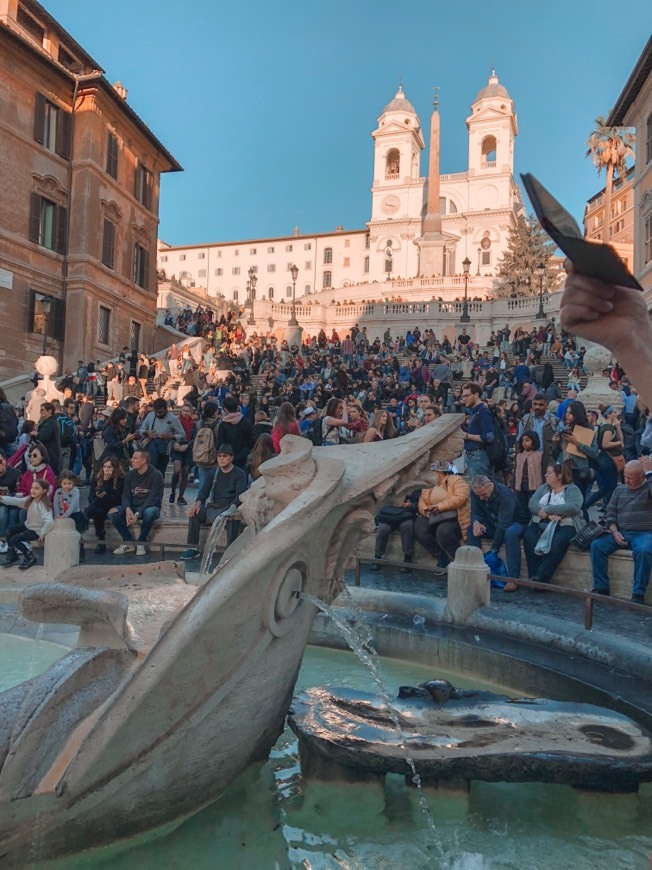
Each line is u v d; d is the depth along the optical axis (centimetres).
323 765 324
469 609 572
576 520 740
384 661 564
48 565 728
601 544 712
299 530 276
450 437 344
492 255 9619
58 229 3152
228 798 314
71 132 3225
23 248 2961
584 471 892
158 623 322
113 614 293
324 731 334
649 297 3178
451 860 273
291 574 294
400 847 284
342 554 330
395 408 2123
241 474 895
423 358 3356
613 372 2036
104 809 269
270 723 328
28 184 2989
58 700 271
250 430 1037
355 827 296
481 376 2705
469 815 309
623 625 588
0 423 1259
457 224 9794
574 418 898
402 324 5341
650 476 700
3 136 2844
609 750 323
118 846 277
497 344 3800
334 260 10375
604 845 289
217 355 3200
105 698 282
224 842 283
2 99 2844
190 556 913
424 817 307
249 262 10781
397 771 312
